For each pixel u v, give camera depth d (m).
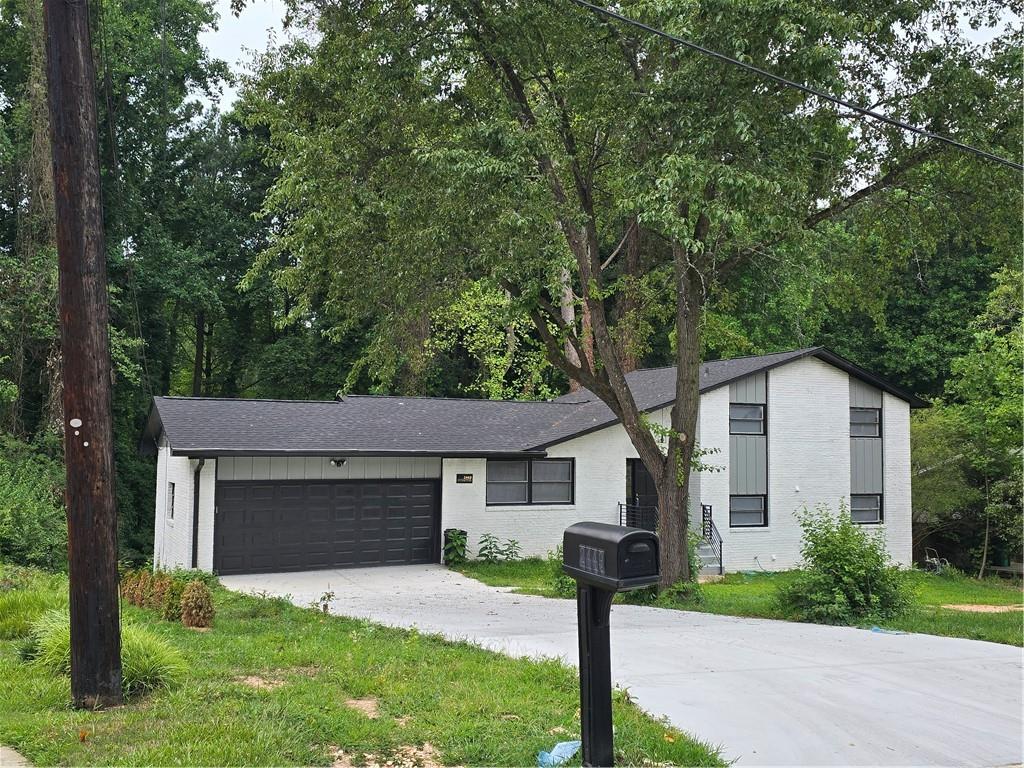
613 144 14.48
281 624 10.43
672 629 10.83
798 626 11.55
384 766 4.93
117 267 29.25
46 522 17.61
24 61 26.62
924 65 13.81
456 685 6.76
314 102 14.15
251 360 37.47
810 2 11.81
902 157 14.60
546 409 24.97
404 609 12.94
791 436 23.27
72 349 6.33
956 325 33.16
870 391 24.47
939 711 6.89
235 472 18.52
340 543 19.55
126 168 30.59
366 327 33.25
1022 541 24.50
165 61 30.72
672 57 12.27
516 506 21.30
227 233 34.41
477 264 13.26
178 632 9.43
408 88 13.52
